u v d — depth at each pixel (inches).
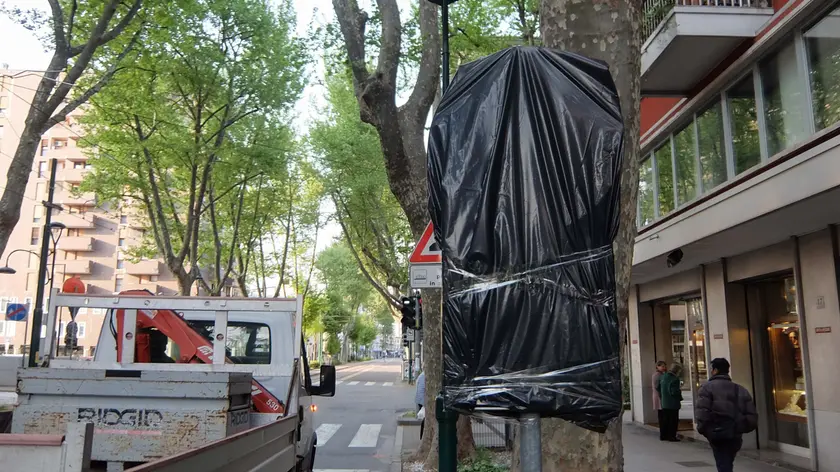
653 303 669.3
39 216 2488.9
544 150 98.5
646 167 595.5
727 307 488.4
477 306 93.0
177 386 173.5
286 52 802.2
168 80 766.5
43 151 2514.8
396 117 353.4
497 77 102.6
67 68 620.4
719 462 295.7
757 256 452.8
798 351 435.8
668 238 472.1
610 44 159.6
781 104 379.9
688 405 743.1
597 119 100.1
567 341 91.0
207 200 1112.2
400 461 473.4
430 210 102.0
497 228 95.9
